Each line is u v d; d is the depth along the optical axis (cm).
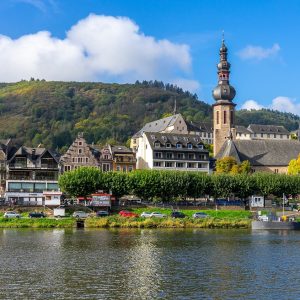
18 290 6288
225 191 18275
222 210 17212
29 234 12138
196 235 12206
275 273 7394
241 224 14588
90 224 14125
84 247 9900
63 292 6216
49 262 8194
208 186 18100
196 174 18125
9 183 19175
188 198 19138
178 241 10944
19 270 7506
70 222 14150
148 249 9694
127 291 6294
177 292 6250
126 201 17925
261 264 8138
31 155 19688
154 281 6831
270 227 14125
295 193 19188
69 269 7612
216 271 7531
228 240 11200
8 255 8869
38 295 6069
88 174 17138
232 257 8819
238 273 7388
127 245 10231
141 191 17425
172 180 17575
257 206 18288
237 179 18475
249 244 10525
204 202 18488
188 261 8388
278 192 18925
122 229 13650
